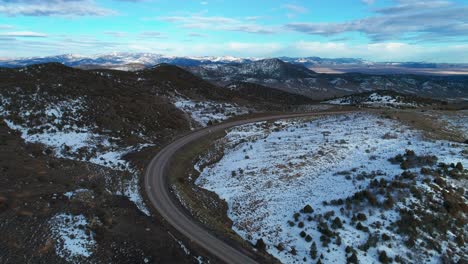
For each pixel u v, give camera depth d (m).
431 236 24.52
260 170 40.91
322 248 24.62
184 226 27.50
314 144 47.97
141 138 50.75
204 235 26.31
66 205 26.45
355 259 22.94
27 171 31.78
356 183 32.62
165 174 38.84
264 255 24.44
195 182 40.66
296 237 26.48
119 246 22.58
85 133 46.25
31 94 50.50
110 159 41.56
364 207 28.00
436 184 29.39
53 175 32.59
